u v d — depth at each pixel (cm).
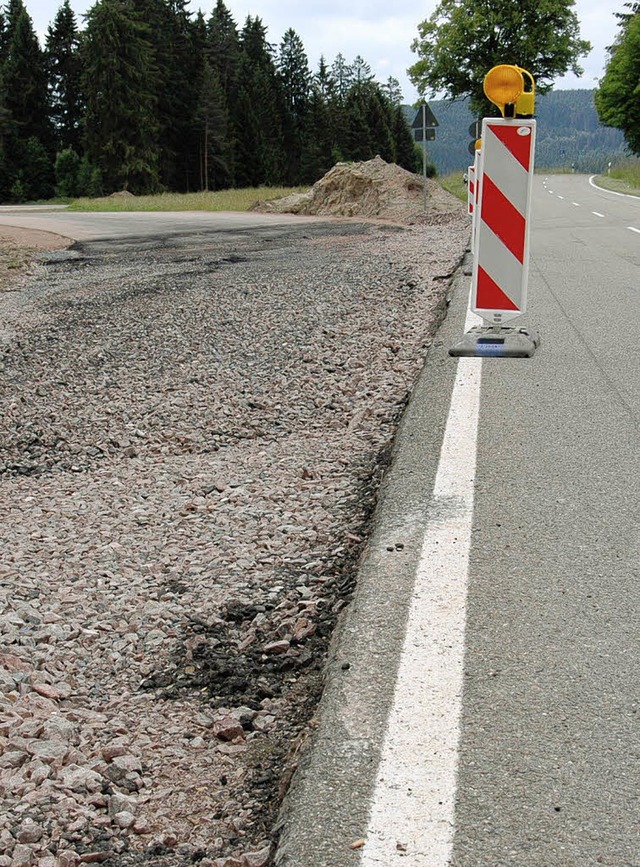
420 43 5797
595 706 267
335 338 892
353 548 413
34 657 339
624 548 376
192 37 10431
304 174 11406
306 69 12756
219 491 519
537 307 966
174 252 1878
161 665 332
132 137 8769
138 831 240
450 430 543
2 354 935
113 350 917
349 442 583
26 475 605
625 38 7219
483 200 675
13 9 10600
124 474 581
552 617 321
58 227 2867
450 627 317
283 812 235
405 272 1320
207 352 878
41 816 245
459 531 399
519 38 5550
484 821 222
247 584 388
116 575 415
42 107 9756
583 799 228
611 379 651
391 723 264
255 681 317
